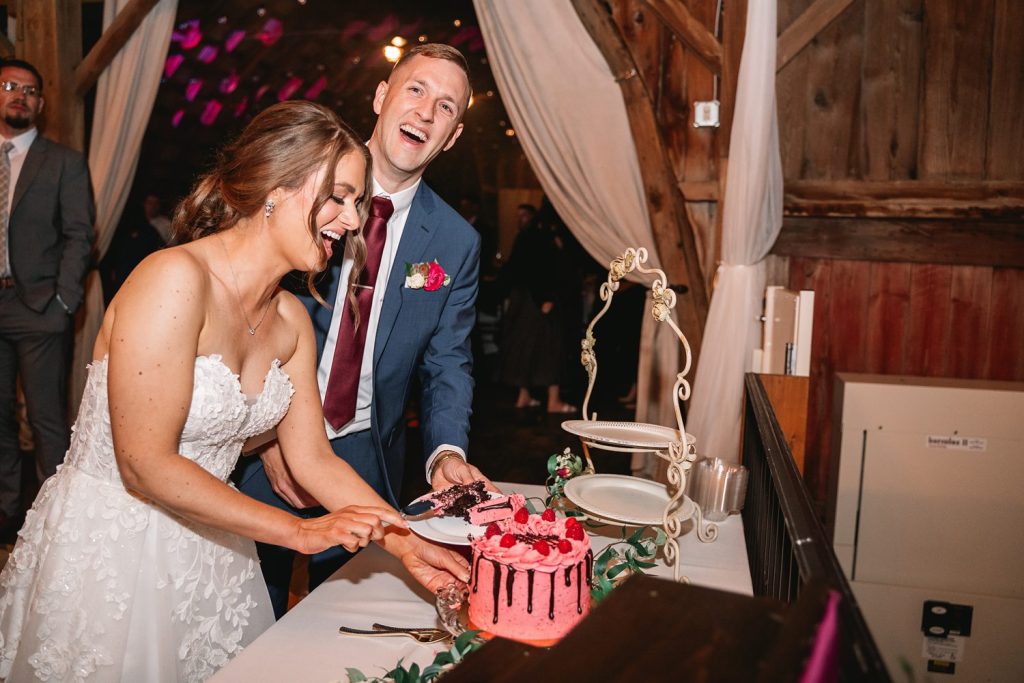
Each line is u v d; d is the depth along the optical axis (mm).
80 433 1553
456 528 1550
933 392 1937
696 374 4109
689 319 4473
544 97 4406
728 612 529
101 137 5055
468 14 8367
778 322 3207
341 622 1412
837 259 4258
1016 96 4000
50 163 3922
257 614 1730
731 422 3980
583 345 1979
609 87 4324
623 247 4492
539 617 1239
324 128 1387
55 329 3904
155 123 7777
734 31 4117
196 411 1417
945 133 4090
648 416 4570
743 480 1928
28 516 1638
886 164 4160
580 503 1633
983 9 4012
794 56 4141
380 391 2104
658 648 493
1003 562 1942
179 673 1571
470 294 2232
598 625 522
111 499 1502
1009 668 1969
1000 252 4094
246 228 1450
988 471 1936
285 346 1613
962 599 1962
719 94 4320
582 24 4281
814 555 997
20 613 1606
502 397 7160
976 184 4043
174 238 1530
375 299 2051
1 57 5164
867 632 755
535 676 482
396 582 1593
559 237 6570
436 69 1953
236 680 1208
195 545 1572
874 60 4141
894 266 4215
